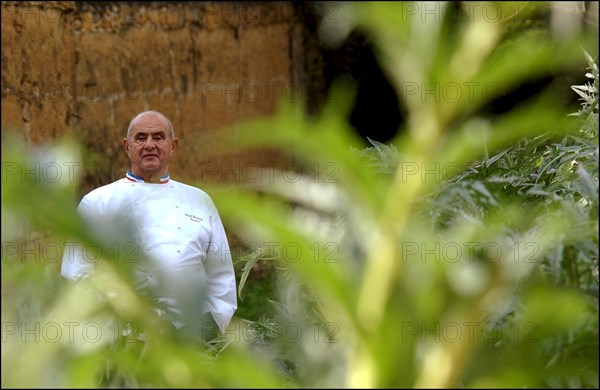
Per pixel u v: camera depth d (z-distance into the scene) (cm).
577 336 299
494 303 280
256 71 2070
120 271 239
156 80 1875
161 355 250
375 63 2072
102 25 1756
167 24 1898
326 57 2080
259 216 227
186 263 763
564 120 219
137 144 809
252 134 200
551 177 507
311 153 213
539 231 322
